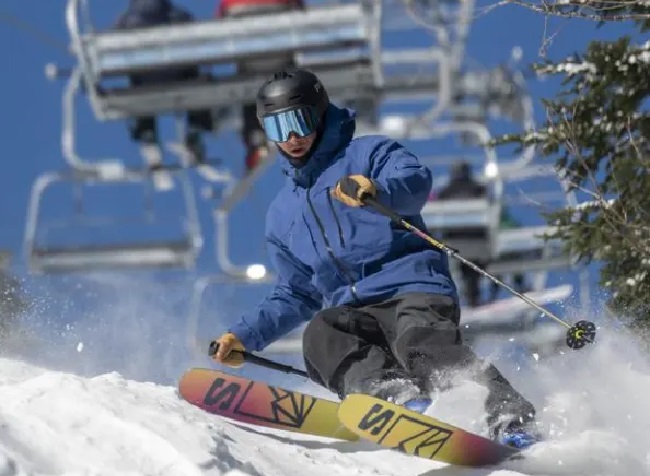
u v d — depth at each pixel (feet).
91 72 144.15
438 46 145.38
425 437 40.29
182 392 46.93
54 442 34.27
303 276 50.06
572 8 63.98
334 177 47.52
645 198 71.00
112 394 39.99
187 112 153.48
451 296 46.50
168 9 147.33
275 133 47.57
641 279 67.77
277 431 46.80
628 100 73.97
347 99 147.23
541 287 139.44
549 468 40.45
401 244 46.93
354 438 45.91
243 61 142.61
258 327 50.11
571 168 73.82
